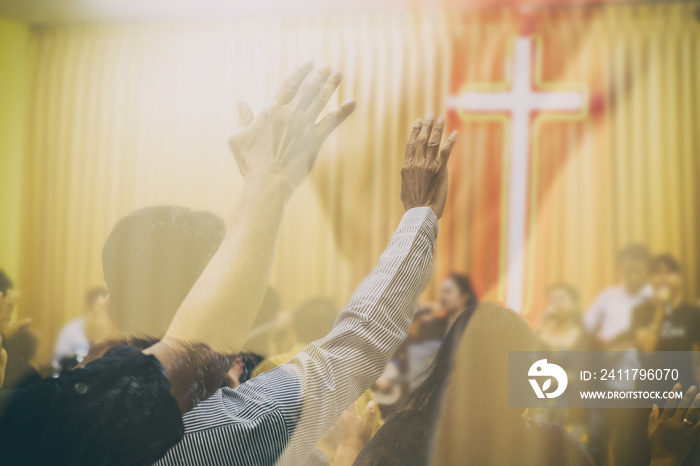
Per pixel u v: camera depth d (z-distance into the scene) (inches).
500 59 169.9
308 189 171.5
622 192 164.4
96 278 180.2
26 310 180.1
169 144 181.8
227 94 181.0
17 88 184.9
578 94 166.1
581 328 135.5
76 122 184.7
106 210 182.1
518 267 164.2
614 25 166.9
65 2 174.4
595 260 163.8
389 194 171.2
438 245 165.8
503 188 166.4
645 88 165.2
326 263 170.9
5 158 181.9
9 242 181.2
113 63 185.2
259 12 179.8
